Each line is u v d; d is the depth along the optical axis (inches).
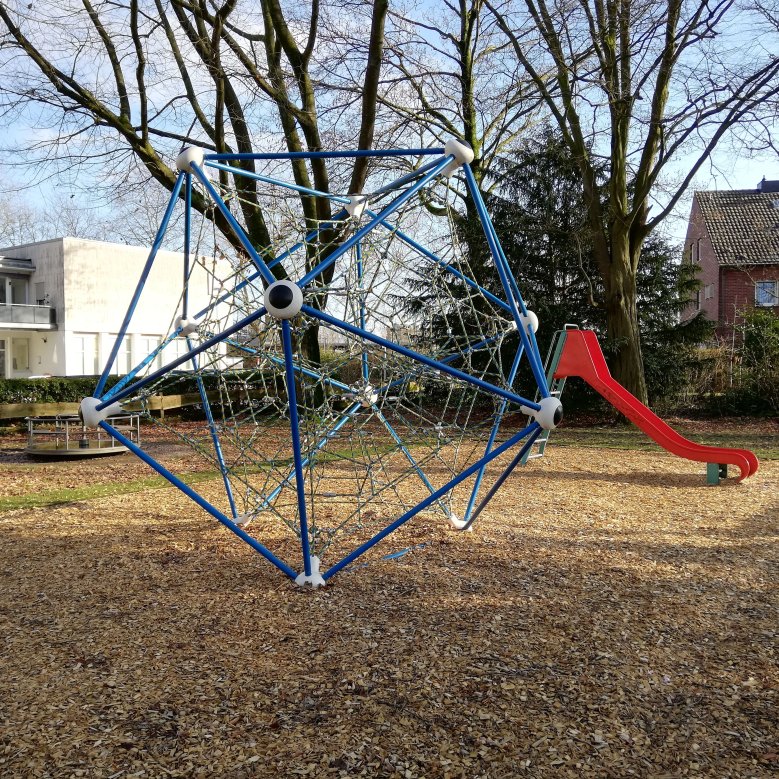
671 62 501.4
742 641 136.0
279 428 558.3
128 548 204.8
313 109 561.0
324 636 138.8
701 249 1143.6
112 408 165.2
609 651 131.1
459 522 224.2
